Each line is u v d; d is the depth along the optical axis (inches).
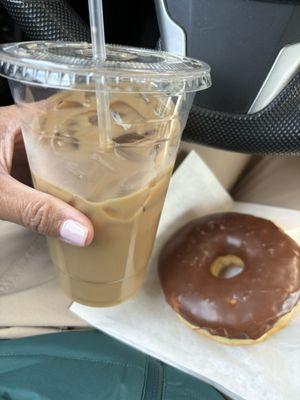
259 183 11.4
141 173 5.8
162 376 7.3
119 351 7.7
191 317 8.1
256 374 7.5
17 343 7.6
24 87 5.6
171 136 5.9
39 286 8.5
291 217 10.2
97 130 5.6
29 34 7.9
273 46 6.5
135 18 10.2
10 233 8.8
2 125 7.8
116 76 5.0
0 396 6.5
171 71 5.4
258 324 7.8
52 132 5.6
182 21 6.9
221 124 7.5
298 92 7.0
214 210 10.4
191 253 9.0
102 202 5.9
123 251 6.6
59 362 7.2
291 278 8.2
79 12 9.6
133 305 8.5
